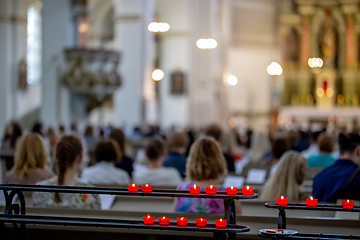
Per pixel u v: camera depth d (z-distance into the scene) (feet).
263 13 111.45
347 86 113.19
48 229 12.29
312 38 113.60
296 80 114.21
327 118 109.50
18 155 17.43
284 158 17.19
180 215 13.17
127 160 25.86
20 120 69.82
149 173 21.54
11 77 68.64
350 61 113.29
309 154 37.86
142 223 9.71
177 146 26.78
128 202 17.24
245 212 16.24
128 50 69.51
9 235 12.93
